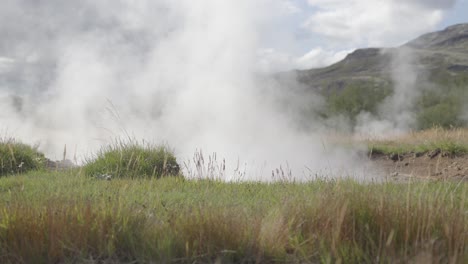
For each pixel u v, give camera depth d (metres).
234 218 4.60
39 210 4.69
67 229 4.37
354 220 4.30
